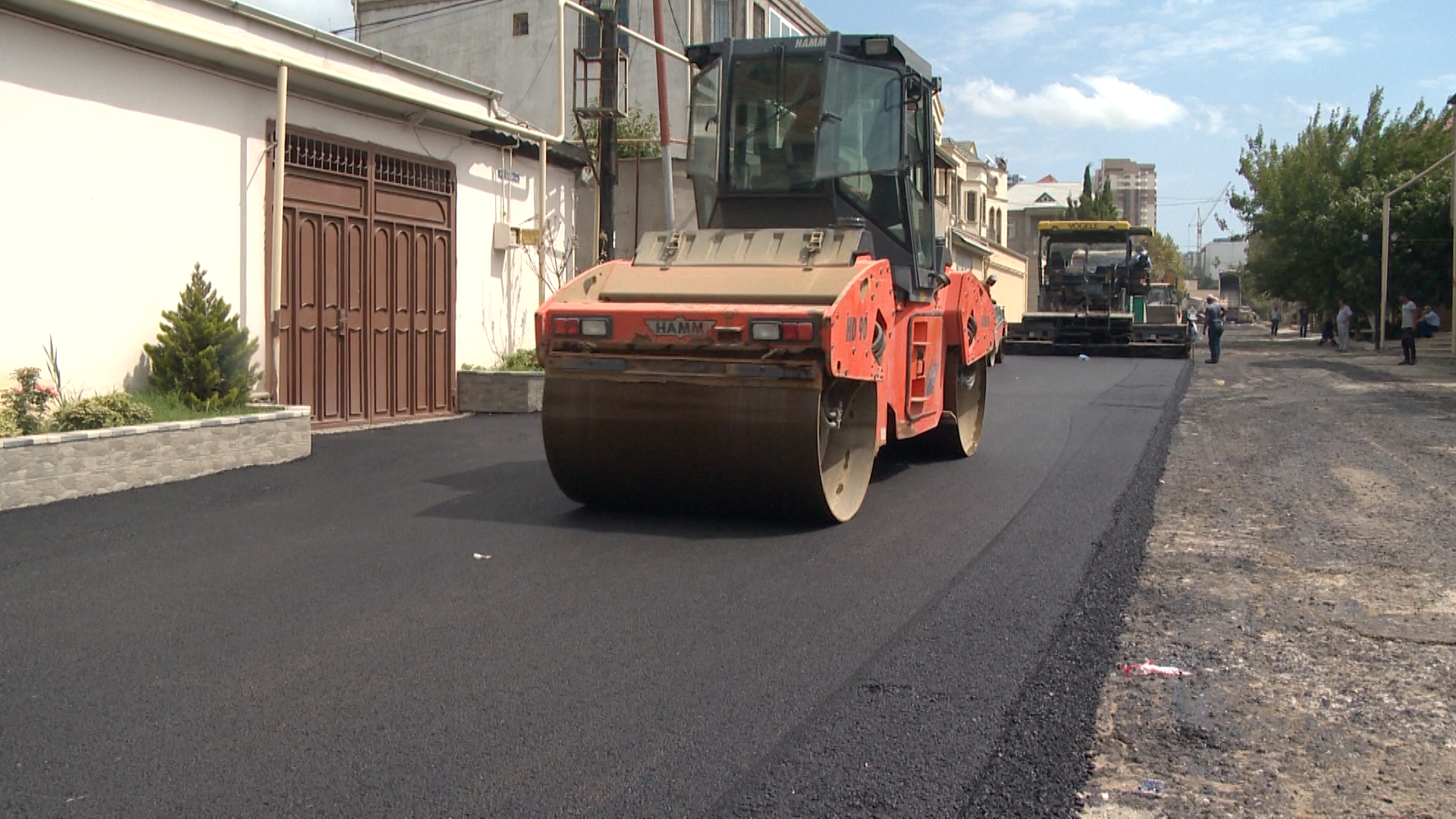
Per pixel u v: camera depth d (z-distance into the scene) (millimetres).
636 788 3666
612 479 7578
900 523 7723
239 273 10867
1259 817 3576
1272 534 7555
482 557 6609
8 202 8828
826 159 8500
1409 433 12789
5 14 8719
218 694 4398
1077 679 4730
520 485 8953
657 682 4598
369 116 12469
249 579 6035
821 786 3707
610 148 14984
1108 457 10852
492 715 4234
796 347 6863
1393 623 5566
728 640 5148
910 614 5582
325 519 7566
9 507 7562
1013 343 31375
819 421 7078
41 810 3461
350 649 4938
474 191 14297
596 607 5625
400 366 13062
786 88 8641
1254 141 43656
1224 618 5645
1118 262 32312
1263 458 10961
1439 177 38406
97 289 9539
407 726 4117
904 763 3893
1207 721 4336
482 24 25078
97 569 6180
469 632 5207
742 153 8703
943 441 10641
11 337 8883
